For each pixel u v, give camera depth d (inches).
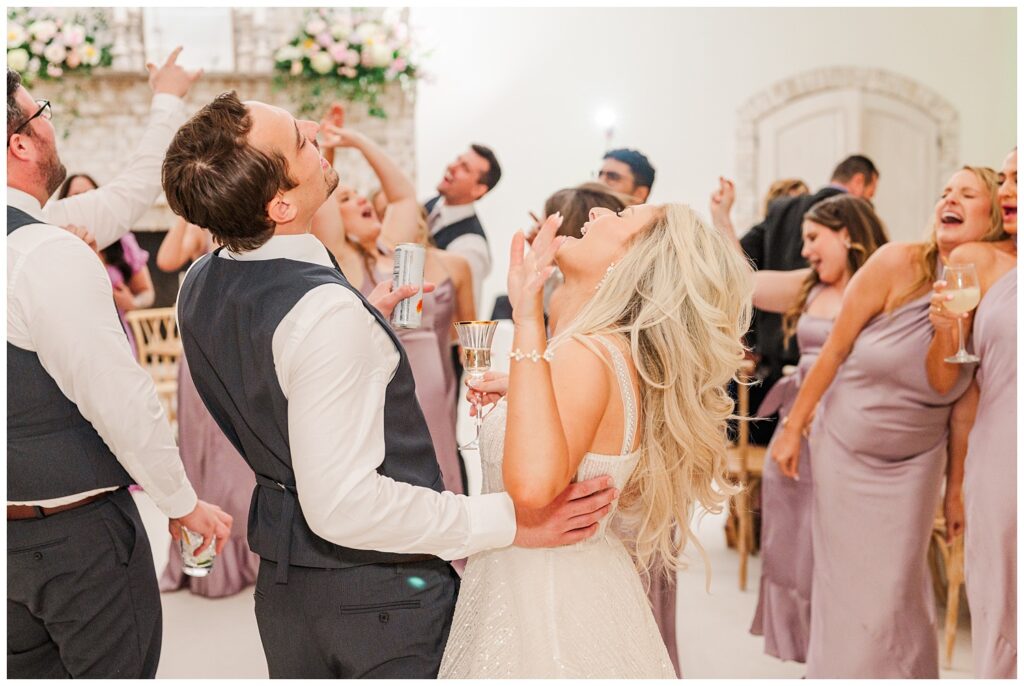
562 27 283.9
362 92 227.3
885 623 98.4
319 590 54.3
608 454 54.6
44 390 60.3
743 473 135.1
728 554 156.5
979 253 90.0
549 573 56.1
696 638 120.7
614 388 54.3
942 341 91.4
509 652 55.2
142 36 229.0
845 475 100.2
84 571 63.2
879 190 282.0
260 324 50.7
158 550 153.3
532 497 47.4
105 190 79.4
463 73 285.1
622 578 58.5
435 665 56.6
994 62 276.1
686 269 57.1
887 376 96.5
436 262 126.6
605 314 57.0
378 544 50.3
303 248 54.2
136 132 231.3
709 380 58.2
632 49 283.3
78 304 58.8
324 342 49.0
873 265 96.7
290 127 51.8
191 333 56.0
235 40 230.1
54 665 66.9
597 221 61.1
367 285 113.5
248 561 136.3
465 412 201.3
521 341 49.4
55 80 227.0
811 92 279.4
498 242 289.4
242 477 133.1
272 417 52.5
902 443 97.1
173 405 209.0
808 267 133.9
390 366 53.9
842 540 100.6
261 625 57.7
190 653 113.3
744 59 281.0
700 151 284.2
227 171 49.8
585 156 286.2
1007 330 83.7
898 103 279.1
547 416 48.3
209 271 56.4
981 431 86.7
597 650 55.0
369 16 228.5
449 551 52.4
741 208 283.6
